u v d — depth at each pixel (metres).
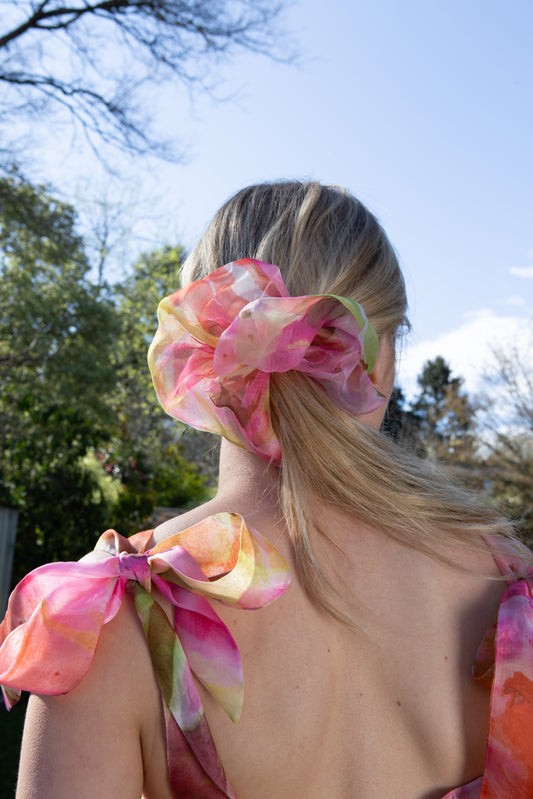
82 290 12.11
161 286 18.69
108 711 0.60
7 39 8.09
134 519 8.75
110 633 0.63
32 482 7.54
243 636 0.65
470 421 10.65
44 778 0.58
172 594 0.65
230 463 0.78
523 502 10.12
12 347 11.27
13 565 7.41
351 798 0.65
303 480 0.70
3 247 10.98
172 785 0.60
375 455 0.73
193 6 7.89
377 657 0.68
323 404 0.73
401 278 0.84
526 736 0.65
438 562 0.72
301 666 0.65
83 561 0.69
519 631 0.68
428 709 0.67
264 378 0.71
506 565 0.74
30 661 0.60
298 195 0.81
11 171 9.28
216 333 0.72
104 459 9.04
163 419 17.05
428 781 0.66
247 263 0.72
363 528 0.72
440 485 0.77
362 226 0.81
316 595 0.68
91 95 8.45
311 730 0.64
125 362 17.59
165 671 0.62
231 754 0.62
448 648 0.69
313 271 0.76
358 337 0.70
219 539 0.68
